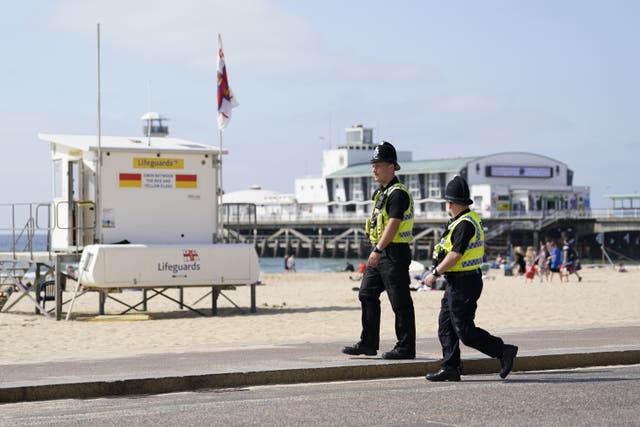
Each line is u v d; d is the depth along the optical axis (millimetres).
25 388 12062
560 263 54375
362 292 14602
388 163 14211
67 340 21250
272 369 13344
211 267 27938
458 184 12906
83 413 10961
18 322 26859
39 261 29156
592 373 14172
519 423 10086
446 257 12773
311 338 21000
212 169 28828
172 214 28281
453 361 13242
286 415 10602
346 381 13539
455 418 10391
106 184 27438
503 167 158000
